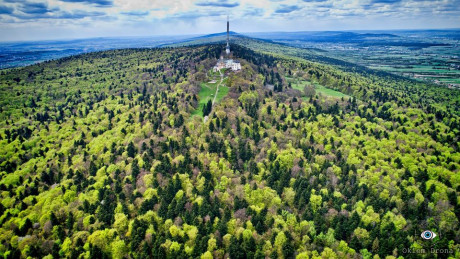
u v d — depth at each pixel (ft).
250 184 531.09
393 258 373.81
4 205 538.06
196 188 522.06
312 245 411.54
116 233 439.22
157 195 506.48
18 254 428.97
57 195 542.16
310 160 595.88
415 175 546.26
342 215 452.76
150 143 640.99
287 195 498.69
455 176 533.14
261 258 391.24
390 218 443.32
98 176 575.38
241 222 452.35
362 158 601.62
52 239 458.50
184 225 441.68
